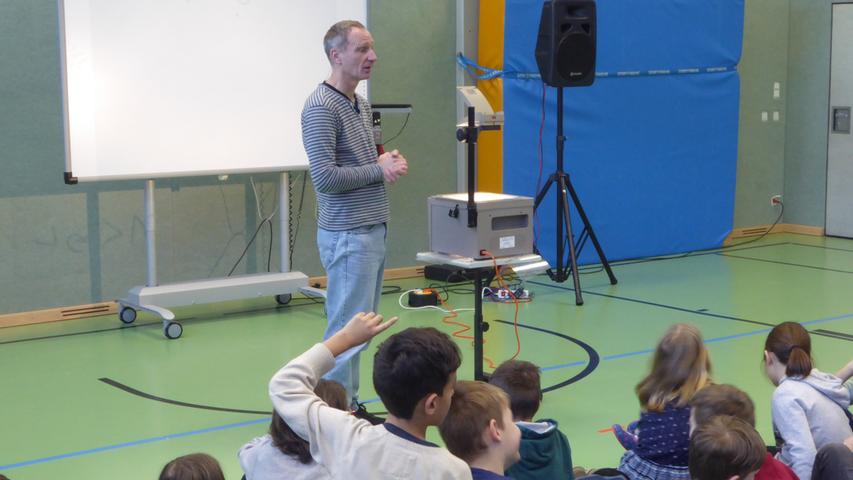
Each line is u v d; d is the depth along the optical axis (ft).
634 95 26.91
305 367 6.83
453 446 7.27
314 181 12.66
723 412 8.50
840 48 30.48
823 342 18.24
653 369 10.00
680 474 9.62
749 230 31.60
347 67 12.69
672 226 28.22
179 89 20.11
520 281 23.85
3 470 12.58
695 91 28.12
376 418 13.56
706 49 28.17
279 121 21.27
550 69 21.62
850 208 30.73
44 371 17.28
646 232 27.71
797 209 32.17
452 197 14.19
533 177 25.41
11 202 20.80
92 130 19.27
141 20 19.57
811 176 31.63
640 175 27.32
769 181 31.99
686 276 25.11
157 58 19.81
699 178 28.58
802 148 31.76
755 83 31.22
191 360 17.89
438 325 20.27
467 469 6.48
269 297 23.49
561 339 18.88
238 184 23.35
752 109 31.24
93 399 15.60
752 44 31.01
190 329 20.33
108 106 19.39
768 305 21.58
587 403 14.94
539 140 25.38
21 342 19.40
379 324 7.10
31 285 21.12
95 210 21.70
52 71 21.03
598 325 19.98
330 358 6.95
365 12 22.15
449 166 26.23
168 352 18.49
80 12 18.92
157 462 12.84
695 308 21.35
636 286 23.90
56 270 21.36
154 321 21.15
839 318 20.21
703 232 28.91
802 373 10.18
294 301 23.06
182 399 15.57
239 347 18.79
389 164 12.68
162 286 20.65
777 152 32.04
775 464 8.15
